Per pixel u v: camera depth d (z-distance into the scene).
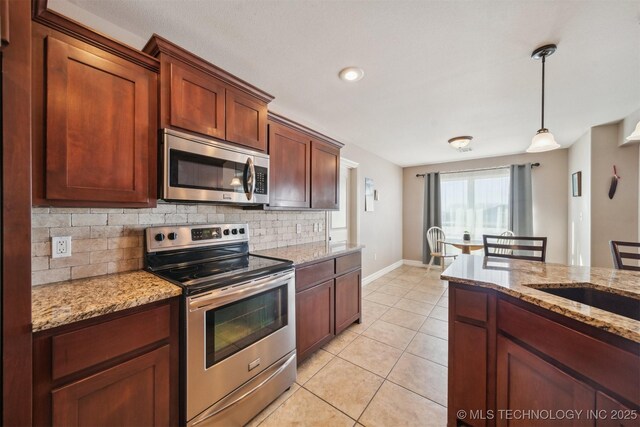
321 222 3.23
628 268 1.71
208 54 1.76
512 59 1.79
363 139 3.70
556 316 1.00
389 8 1.35
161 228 1.59
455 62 1.83
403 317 2.89
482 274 1.46
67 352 0.91
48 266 1.25
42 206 1.10
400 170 5.65
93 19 1.41
